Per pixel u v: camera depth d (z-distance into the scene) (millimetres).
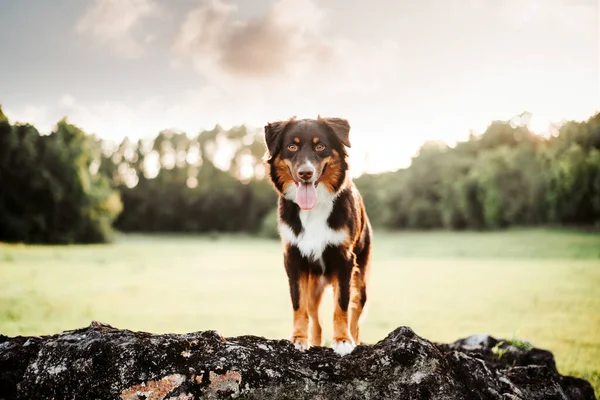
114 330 3830
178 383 3490
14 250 40531
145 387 3453
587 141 54094
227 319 15773
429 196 76312
